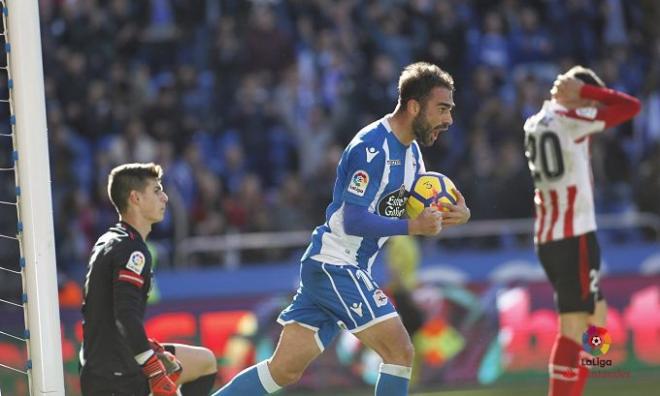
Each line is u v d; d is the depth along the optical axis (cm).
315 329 1994
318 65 5025
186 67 4831
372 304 1919
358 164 1877
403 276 3394
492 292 3775
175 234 4278
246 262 4356
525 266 4272
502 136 4875
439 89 1886
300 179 4569
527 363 3756
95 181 4456
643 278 3922
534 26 5488
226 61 4931
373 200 1897
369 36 5222
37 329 1833
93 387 1852
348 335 3559
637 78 5488
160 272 4012
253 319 3656
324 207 4491
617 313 3847
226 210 4400
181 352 2053
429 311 3672
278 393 3481
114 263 1834
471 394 3434
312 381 3516
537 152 2327
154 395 1875
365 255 1962
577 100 2288
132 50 4962
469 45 5328
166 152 4416
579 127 2272
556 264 2309
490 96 5109
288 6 5275
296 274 4119
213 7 5225
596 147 4888
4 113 4512
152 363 1814
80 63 4709
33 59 1820
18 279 4147
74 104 4631
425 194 1948
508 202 4559
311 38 5141
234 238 4300
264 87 4909
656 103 5331
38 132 1825
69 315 3547
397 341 1908
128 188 1892
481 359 3706
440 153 4794
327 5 5278
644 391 3369
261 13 5025
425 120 1891
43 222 1830
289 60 5009
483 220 4544
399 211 1953
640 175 4897
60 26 4775
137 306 1816
